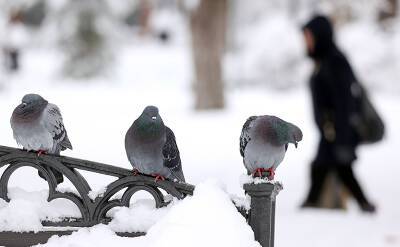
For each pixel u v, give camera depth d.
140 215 7.84
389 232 15.03
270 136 8.70
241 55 66.75
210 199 7.59
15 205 7.99
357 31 60.19
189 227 7.43
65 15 64.25
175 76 71.00
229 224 7.45
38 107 8.48
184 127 32.78
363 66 58.78
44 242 7.97
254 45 64.31
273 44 62.31
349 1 60.00
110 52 65.06
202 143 27.84
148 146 7.86
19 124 8.43
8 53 66.88
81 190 7.95
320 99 17.77
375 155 27.69
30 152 8.02
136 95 48.34
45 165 8.02
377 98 50.81
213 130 31.94
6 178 8.10
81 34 64.19
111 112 36.41
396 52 58.84
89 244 7.74
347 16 61.00
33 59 76.50
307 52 18.30
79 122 31.44
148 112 7.89
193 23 40.81
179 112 39.34
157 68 74.38
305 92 58.81
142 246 7.57
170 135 8.15
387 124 36.72
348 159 17.48
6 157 8.06
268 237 7.71
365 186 21.48
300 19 66.06
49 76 65.69
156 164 7.95
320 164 17.73
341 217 16.72
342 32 60.06
